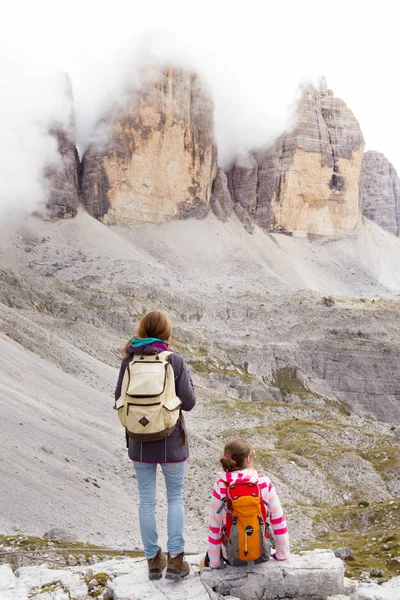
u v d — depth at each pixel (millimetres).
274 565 8344
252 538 7836
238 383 122500
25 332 78938
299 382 144500
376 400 145250
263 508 8031
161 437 7820
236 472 8062
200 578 8320
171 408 7715
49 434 41312
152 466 8297
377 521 36688
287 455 60125
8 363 57250
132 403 7770
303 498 50125
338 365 149500
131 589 8211
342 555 23797
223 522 8141
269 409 88375
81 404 59562
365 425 86812
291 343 155750
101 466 41156
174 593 8008
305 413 88562
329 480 55281
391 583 11141
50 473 34281
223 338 155750
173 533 8266
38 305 138375
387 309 184875
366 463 58719
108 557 22859
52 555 21750
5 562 19938
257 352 147250
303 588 8219
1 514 26656
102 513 32469
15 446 35250
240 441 8172
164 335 8211
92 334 110062
